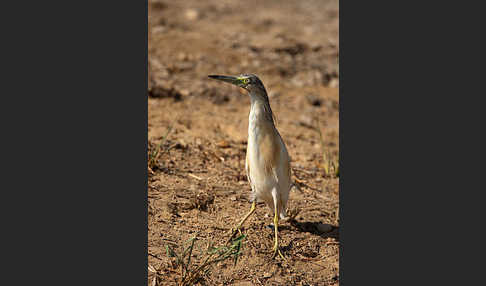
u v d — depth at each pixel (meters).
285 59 31.94
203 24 36.97
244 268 12.24
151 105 21.98
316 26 40.03
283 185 13.33
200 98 24.17
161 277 11.37
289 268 12.52
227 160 17.84
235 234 13.39
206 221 13.85
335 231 14.32
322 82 29.50
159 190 14.92
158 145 17.62
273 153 12.97
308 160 19.28
